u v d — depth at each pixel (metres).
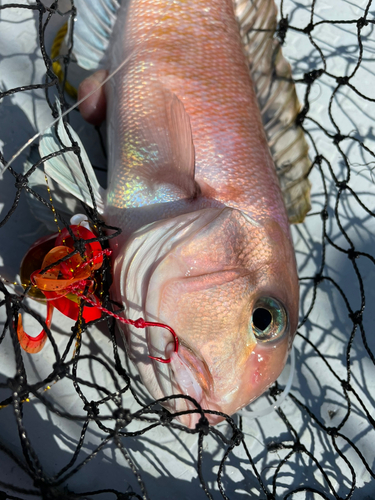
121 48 0.33
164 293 0.26
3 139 0.34
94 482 0.29
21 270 0.28
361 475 0.32
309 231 0.38
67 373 0.22
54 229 0.31
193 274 0.26
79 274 0.24
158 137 0.30
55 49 0.36
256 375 0.26
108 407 0.30
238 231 0.27
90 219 0.30
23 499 0.27
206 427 0.22
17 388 0.20
